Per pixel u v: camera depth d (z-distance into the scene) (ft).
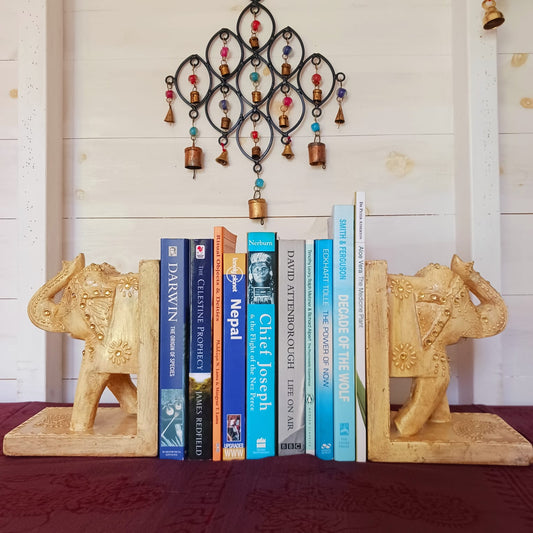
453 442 2.06
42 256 3.17
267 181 3.42
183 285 2.13
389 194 3.41
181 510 1.60
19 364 3.14
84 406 2.22
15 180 3.43
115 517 1.55
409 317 2.17
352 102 3.42
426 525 1.51
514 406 3.01
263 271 2.12
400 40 3.43
